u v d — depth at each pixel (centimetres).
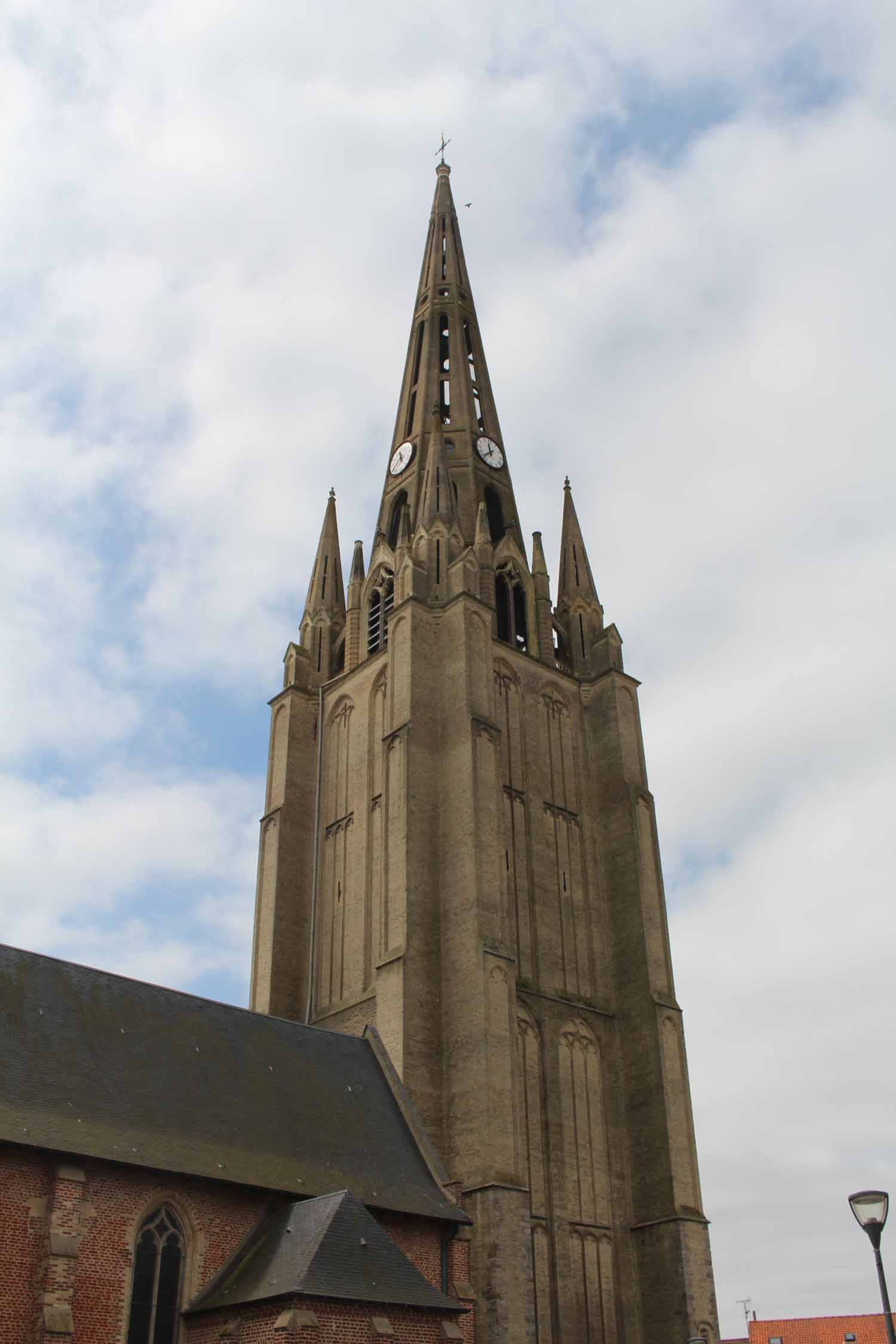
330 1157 4847
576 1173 6000
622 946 6825
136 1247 4019
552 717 7412
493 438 8769
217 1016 5188
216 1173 4269
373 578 7825
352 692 7369
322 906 6894
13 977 4566
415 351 9194
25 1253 3731
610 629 7819
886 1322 2941
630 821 7112
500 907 6066
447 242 9612
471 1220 5162
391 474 8662
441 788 6475
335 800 7169
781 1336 10419
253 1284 3950
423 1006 5819
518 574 7956
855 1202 3081
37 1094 4122
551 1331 5472
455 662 6738
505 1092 5569
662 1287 5850
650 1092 6325
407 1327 3984
